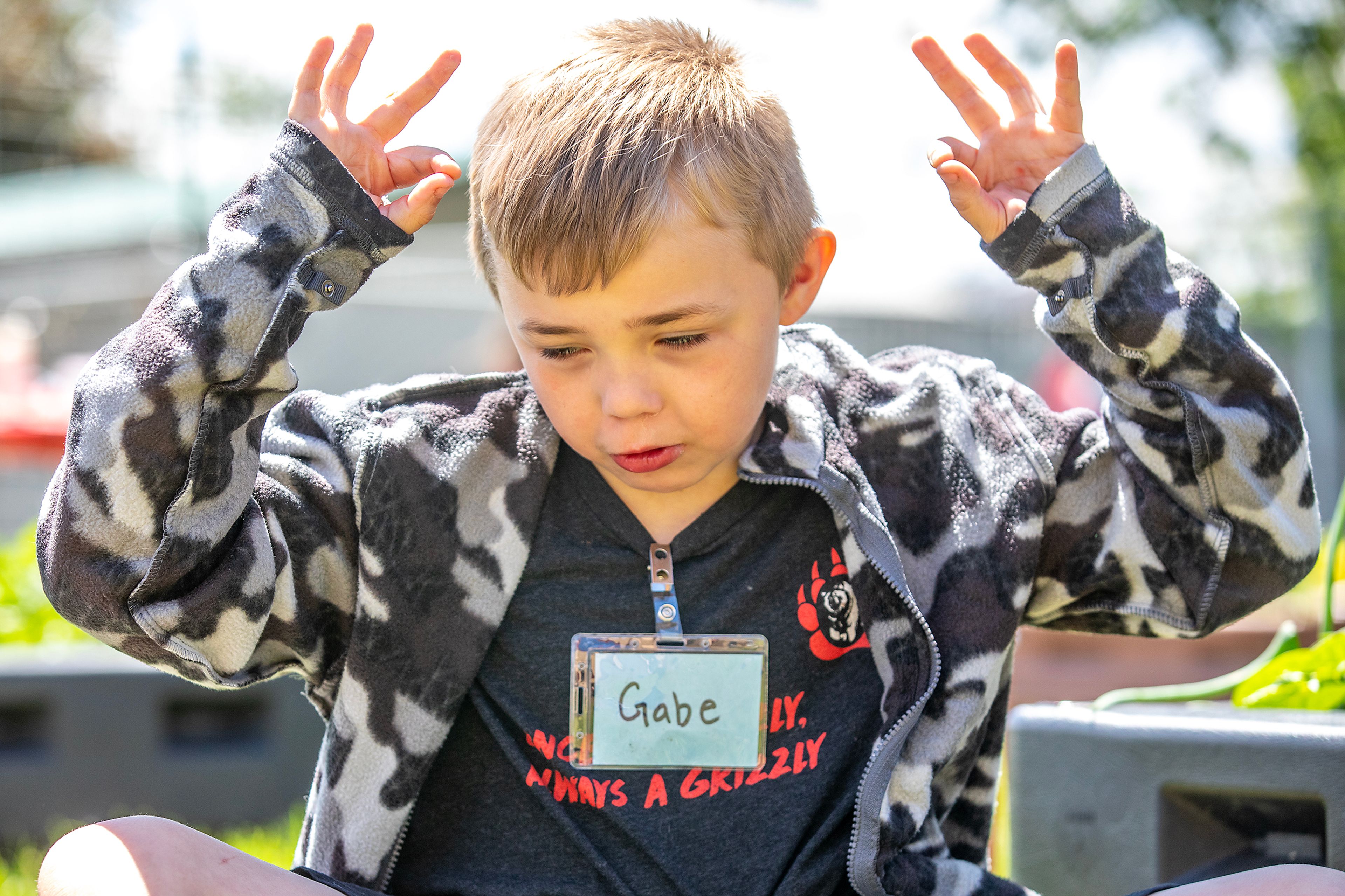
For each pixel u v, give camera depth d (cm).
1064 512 144
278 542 130
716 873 131
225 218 126
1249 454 135
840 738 137
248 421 125
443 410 140
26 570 352
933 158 136
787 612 138
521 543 137
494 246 129
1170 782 162
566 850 133
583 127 125
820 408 144
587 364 127
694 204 123
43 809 301
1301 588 462
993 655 138
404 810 132
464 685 134
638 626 137
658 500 139
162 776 308
